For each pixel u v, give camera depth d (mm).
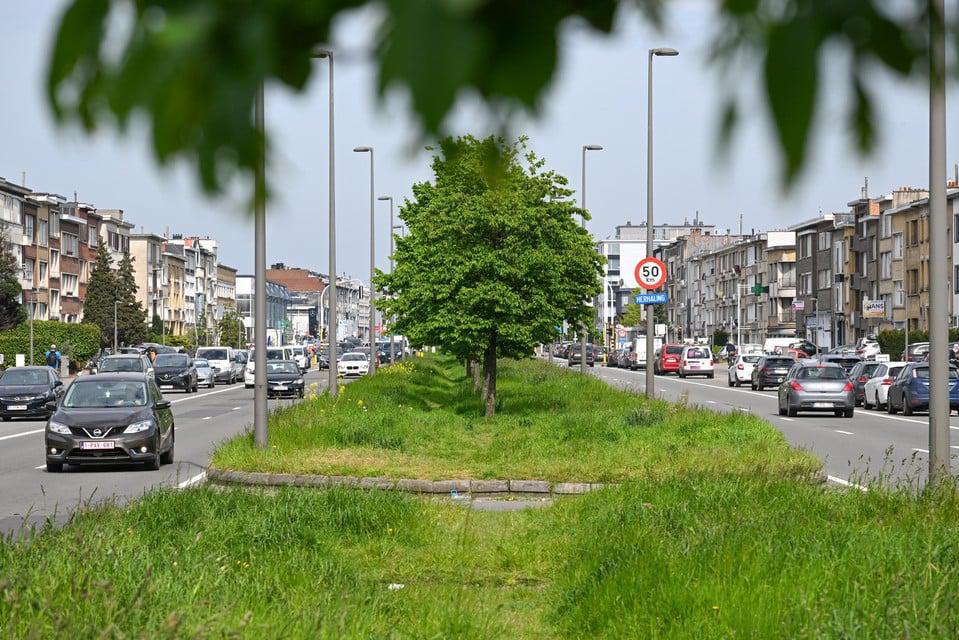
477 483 19344
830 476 22359
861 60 1257
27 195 119312
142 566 9031
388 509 13977
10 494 20422
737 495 14539
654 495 15406
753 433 26141
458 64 1231
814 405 45312
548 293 35312
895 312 118250
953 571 8758
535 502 18453
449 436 27312
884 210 121188
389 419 30906
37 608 7254
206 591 8531
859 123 1250
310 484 20016
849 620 7262
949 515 12727
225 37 1276
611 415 32594
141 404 25375
